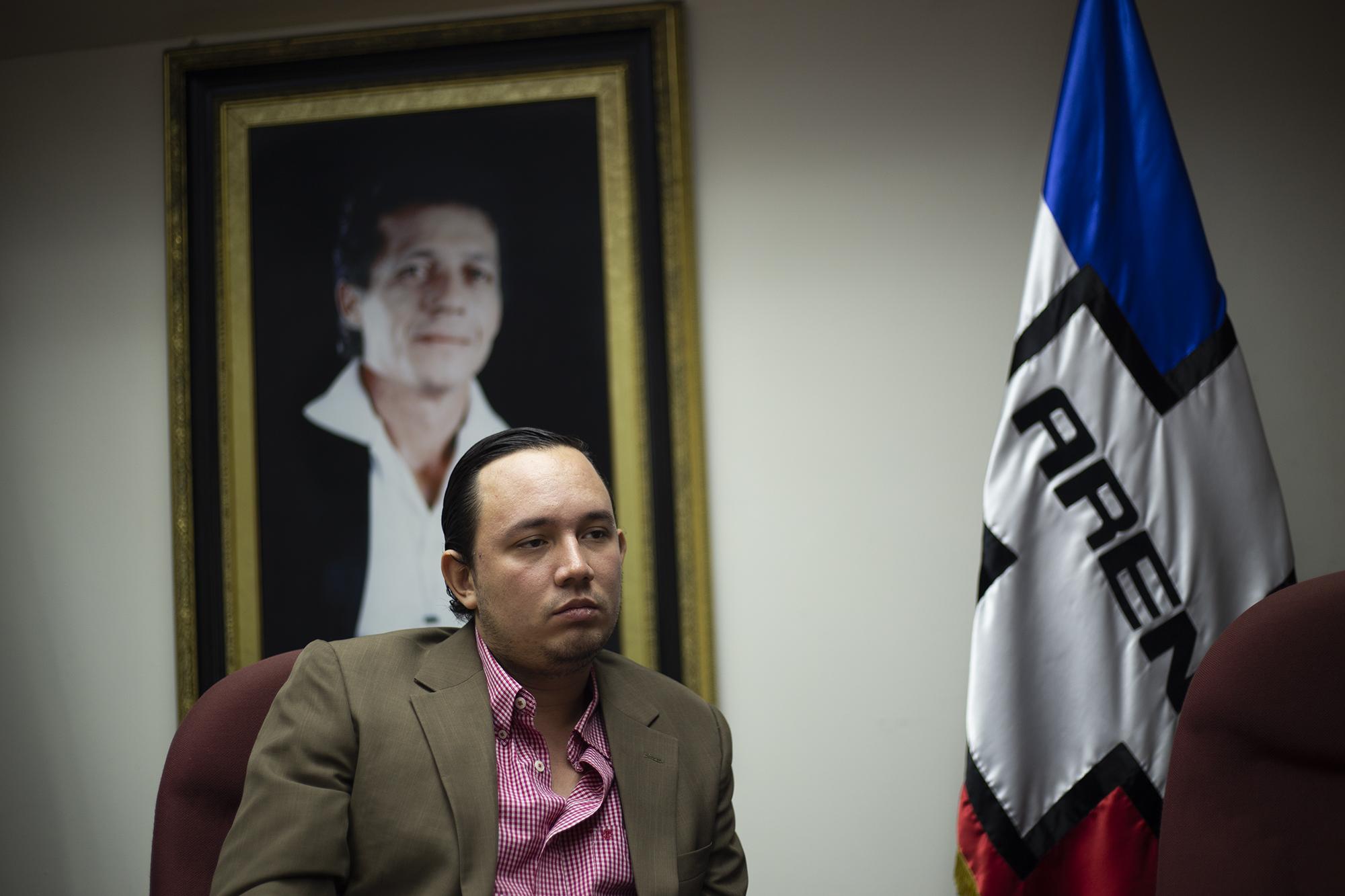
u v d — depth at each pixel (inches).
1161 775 72.6
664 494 86.6
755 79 90.0
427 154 90.4
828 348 88.0
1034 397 76.2
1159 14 87.6
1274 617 54.4
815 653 86.4
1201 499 74.5
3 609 92.4
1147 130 77.6
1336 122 85.7
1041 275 77.3
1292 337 85.0
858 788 85.4
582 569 54.1
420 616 88.1
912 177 88.4
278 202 91.0
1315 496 84.0
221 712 57.5
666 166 87.7
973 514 86.1
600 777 56.0
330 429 89.5
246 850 50.0
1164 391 75.4
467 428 88.7
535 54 90.0
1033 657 74.4
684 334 86.7
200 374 90.5
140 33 94.1
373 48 90.7
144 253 93.4
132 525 92.0
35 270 94.2
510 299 89.0
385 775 52.7
